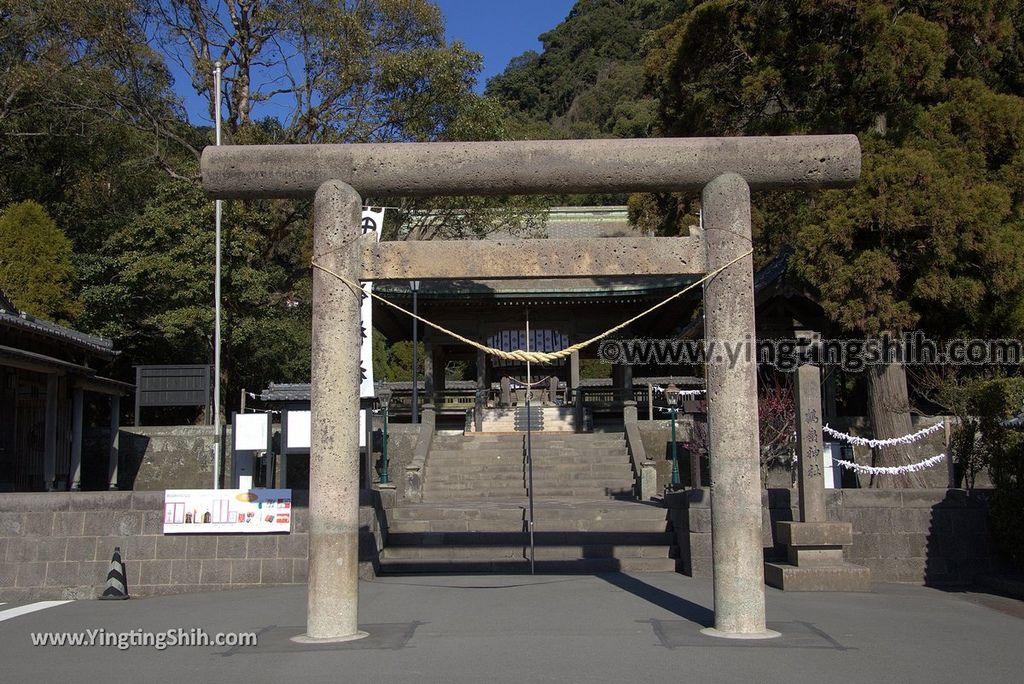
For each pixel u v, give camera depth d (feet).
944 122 60.39
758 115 70.90
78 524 38.60
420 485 66.28
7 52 96.17
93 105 94.73
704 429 62.03
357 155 27.53
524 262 27.12
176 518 38.75
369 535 40.29
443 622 28.48
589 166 27.55
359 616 29.71
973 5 62.54
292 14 89.61
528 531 46.32
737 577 26.00
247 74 97.40
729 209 26.91
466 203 90.63
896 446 61.26
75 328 90.89
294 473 70.44
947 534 40.60
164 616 31.40
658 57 77.51
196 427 75.87
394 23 89.20
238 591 37.63
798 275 62.75
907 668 22.35
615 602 32.45
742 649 24.07
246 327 90.48
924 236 57.93
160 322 87.40
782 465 66.80
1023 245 57.47
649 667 22.11
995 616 30.96
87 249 109.50
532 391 102.42
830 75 63.57
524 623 28.22
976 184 58.03
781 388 68.28
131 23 89.04
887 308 57.93
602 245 27.14
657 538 44.91
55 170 112.47
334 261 26.63
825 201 60.44
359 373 26.66
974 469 45.19
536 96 271.49
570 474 73.10
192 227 88.48
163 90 104.47
